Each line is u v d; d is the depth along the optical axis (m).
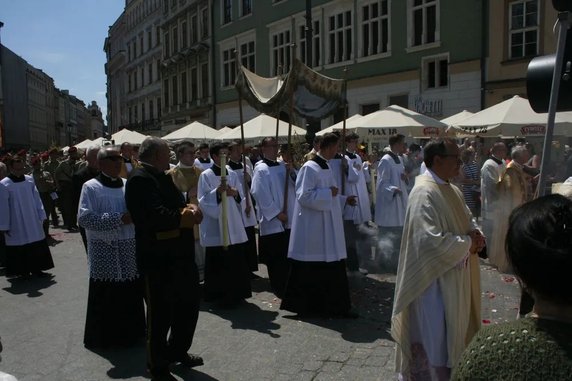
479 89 17.58
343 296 5.42
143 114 50.75
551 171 10.77
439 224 3.15
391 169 7.70
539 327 1.21
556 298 1.21
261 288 6.82
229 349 4.62
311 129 11.45
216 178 6.15
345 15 22.30
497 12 16.94
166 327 3.99
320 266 5.42
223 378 4.04
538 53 16.19
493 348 1.21
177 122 38.19
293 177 6.55
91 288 4.73
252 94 6.80
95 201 4.66
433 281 3.13
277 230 6.46
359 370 4.11
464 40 17.84
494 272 7.30
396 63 20.16
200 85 34.12
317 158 5.51
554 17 15.84
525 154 7.20
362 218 7.35
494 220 7.34
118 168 4.77
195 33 34.94
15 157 7.54
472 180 10.77
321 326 5.18
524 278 1.26
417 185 3.29
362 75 21.52
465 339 3.14
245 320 5.44
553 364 1.13
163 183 4.05
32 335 5.12
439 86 18.95
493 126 10.29
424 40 19.17
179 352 4.21
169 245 3.98
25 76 52.62
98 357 4.55
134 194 3.91
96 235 4.65
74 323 5.48
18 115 48.66
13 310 5.99
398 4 19.91
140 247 3.98
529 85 3.03
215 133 17.22
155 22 45.34
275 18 26.09
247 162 8.70
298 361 4.32
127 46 55.19
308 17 12.61
